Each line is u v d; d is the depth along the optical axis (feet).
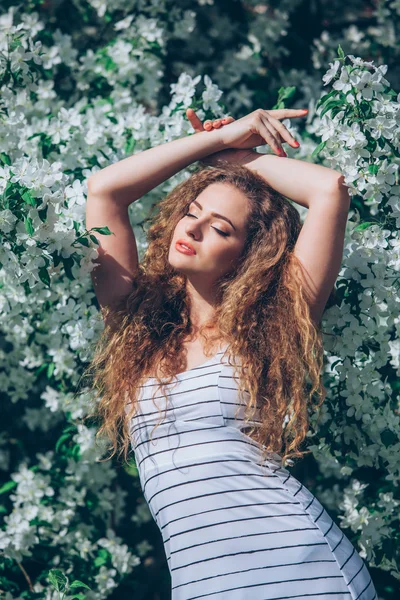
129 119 9.29
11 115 8.73
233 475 6.07
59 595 7.86
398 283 7.63
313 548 5.98
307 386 8.06
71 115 9.09
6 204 6.79
